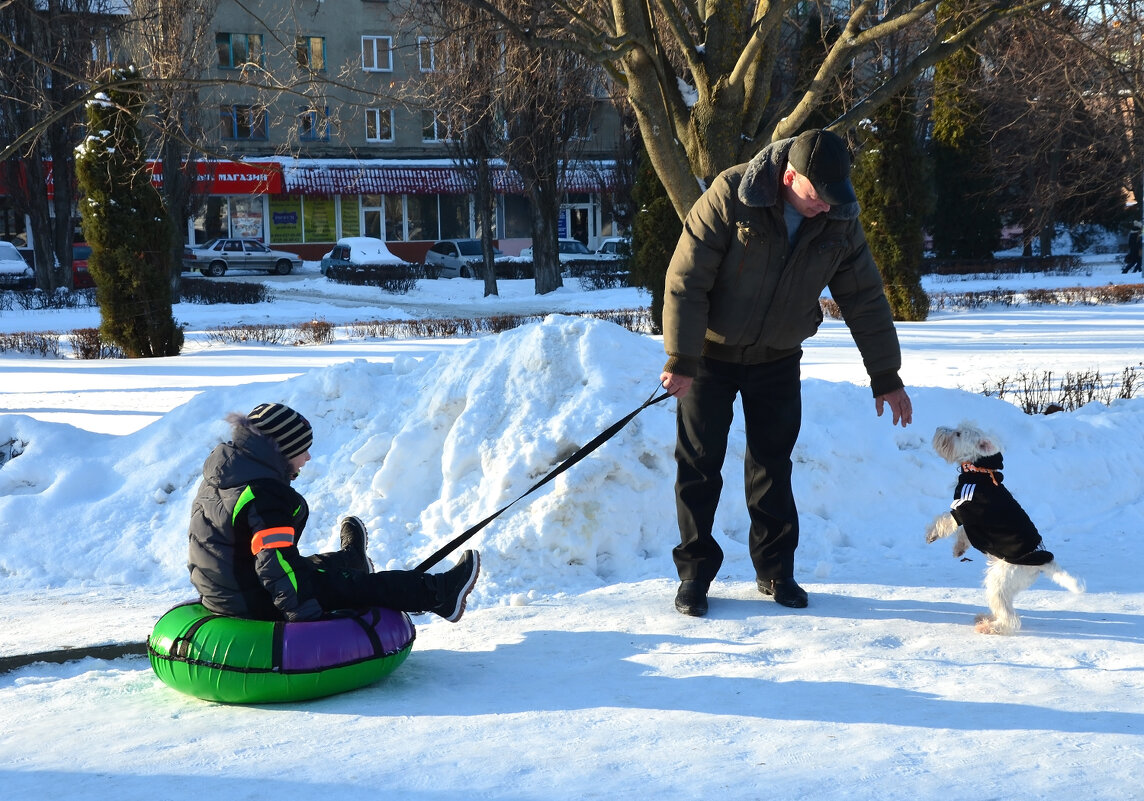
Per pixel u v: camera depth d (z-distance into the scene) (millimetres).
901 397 4715
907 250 22578
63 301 32594
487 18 11453
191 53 17359
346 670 3770
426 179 49188
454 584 4191
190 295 33344
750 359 4723
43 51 17844
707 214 4469
